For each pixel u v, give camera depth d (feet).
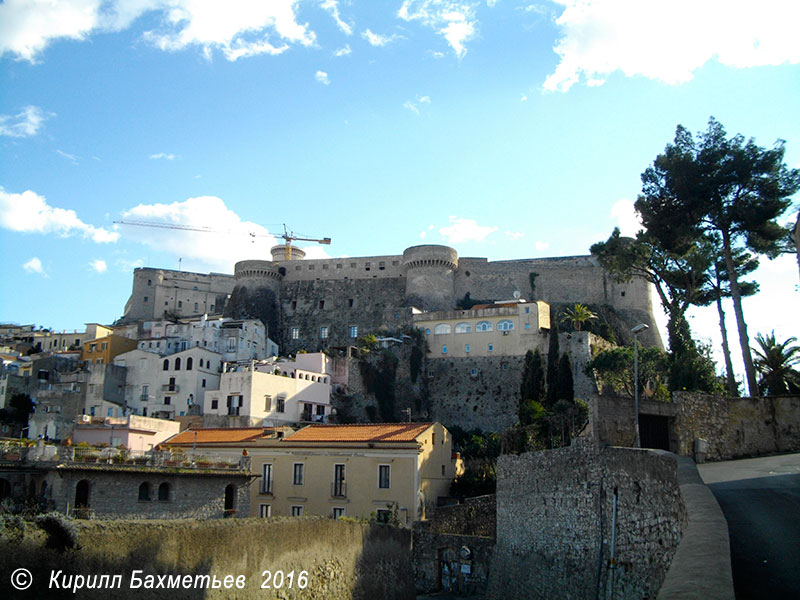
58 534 73.05
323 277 497.46
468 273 467.52
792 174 185.16
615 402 119.24
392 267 485.97
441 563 160.56
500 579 134.82
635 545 79.05
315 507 192.03
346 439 197.26
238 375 305.53
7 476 138.72
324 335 477.36
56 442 211.41
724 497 79.46
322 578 110.01
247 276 497.05
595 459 93.35
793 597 50.47
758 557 58.54
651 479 76.07
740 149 187.62
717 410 128.16
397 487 185.78
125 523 79.66
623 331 426.92
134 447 209.97
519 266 463.42
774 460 111.55
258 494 198.59
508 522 136.05
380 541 136.56
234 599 89.76
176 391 350.64
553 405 284.00
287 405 316.19
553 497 109.50
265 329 433.89
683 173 189.98
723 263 209.97
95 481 139.54
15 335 572.10
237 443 205.98
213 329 404.98
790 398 129.29
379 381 372.17
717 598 38.73
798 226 124.67
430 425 199.62
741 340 169.68
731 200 190.29
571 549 99.60
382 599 131.44
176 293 628.69
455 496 203.00
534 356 320.91
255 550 94.84
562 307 445.78
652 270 221.46
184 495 153.99
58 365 397.60
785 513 70.49
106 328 465.88
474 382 372.79
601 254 230.89
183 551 84.28
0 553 68.08
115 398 353.72
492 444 253.65
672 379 174.70
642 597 75.56
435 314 392.47
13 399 352.49
